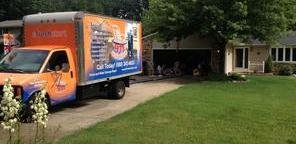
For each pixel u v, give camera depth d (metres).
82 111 15.62
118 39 18.67
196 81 30.16
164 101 17.64
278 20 30.62
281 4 30.89
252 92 23.42
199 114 14.58
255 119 13.99
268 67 42.25
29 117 12.48
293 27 42.28
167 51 40.44
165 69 37.91
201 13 30.36
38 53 14.91
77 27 15.83
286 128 12.68
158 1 32.03
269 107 16.97
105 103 17.67
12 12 59.50
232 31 30.28
